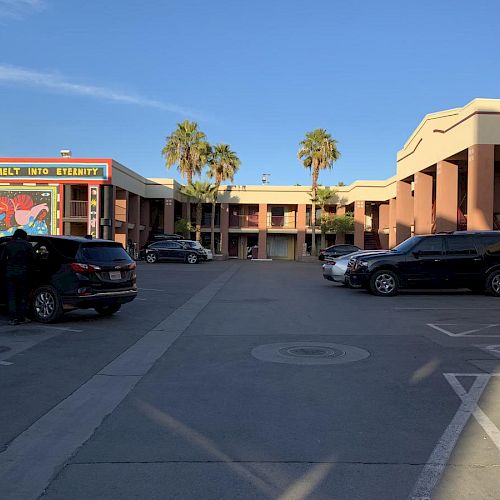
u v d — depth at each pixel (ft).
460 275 52.65
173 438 16.07
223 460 14.48
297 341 30.30
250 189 167.63
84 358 26.43
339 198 165.27
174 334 32.73
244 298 51.98
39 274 36.09
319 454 14.87
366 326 35.29
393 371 23.63
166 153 155.33
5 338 31.22
